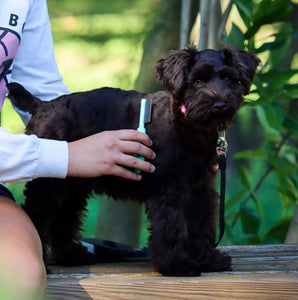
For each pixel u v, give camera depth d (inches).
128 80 636.7
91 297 180.7
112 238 342.6
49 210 213.6
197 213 213.6
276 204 440.8
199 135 202.5
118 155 182.2
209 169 211.5
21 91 214.1
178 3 333.7
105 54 698.2
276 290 181.9
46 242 216.8
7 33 199.8
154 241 201.8
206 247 210.7
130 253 239.0
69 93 236.2
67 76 679.7
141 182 207.8
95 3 700.7
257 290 181.6
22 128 608.1
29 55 227.9
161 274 198.8
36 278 146.3
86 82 676.7
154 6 604.1
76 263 220.2
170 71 207.9
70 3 701.9
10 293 112.8
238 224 384.8
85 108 212.4
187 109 200.2
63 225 227.3
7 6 201.3
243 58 210.7
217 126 200.5
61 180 213.6
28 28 227.0
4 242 155.2
